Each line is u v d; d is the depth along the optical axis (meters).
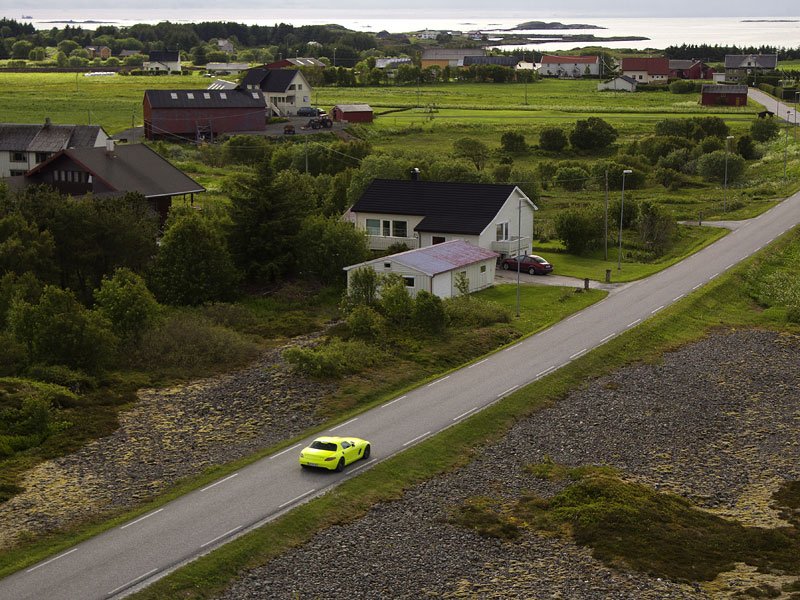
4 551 32.59
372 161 97.19
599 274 75.56
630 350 56.81
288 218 72.75
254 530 33.53
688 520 36.16
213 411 47.41
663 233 86.62
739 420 47.50
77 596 29.14
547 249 84.62
